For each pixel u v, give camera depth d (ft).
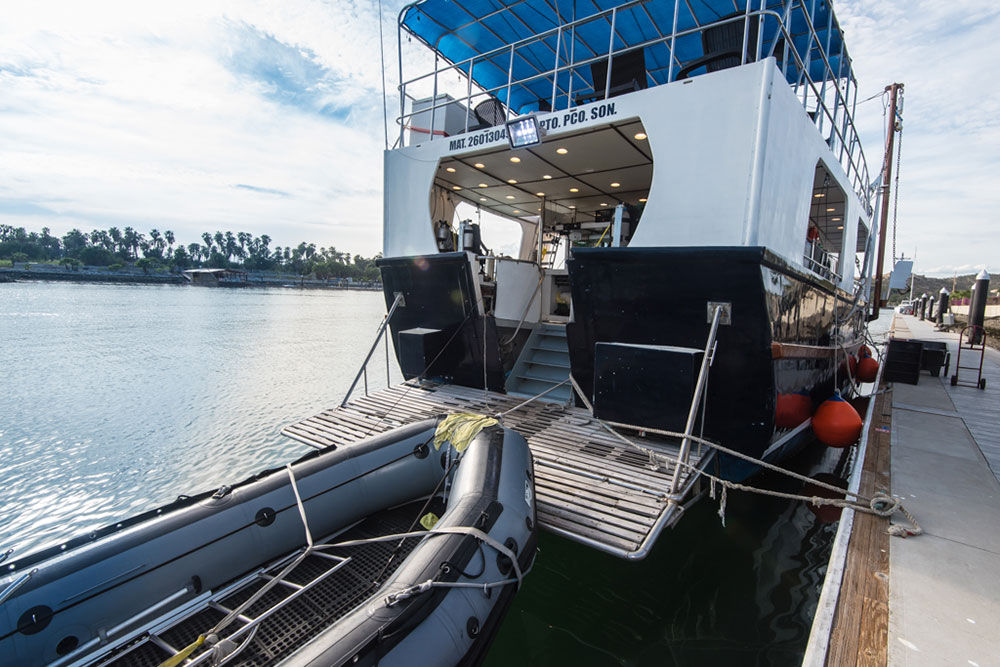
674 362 12.73
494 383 19.61
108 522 16.80
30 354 45.27
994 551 9.59
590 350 15.71
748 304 12.11
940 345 31.99
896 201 37.91
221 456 22.44
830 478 19.17
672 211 13.19
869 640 7.11
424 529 11.69
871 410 21.22
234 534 9.45
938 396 24.32
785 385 14.17
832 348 19.29
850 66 21.39
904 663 6.67
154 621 8.43
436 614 7.00
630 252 12.94
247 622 8.79
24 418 27.20
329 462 11.27
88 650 7.70
